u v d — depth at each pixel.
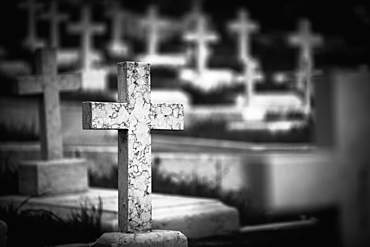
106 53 27.77
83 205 10.24
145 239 7.71
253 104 22.27
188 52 28.31
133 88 7.90
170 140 18.14
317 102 15.66
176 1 36.06
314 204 14.93
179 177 14.05
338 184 15.00
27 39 25.94
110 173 13.62
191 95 22.72
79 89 11.64
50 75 11.38
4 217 9.54
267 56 32.47
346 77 15.15
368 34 35.22
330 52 33.53
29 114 16.33
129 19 33.09
